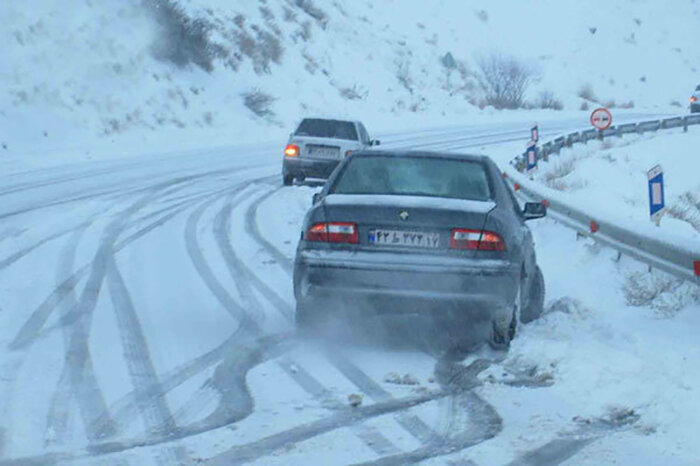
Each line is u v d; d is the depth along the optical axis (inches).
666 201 1124.5
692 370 301.4
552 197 695.7
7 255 492.4
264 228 648.4
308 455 232.2
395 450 237.5
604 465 230.5
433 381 305.7
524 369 321.7
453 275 327.3
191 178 954.7
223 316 387.5
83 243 542.9
